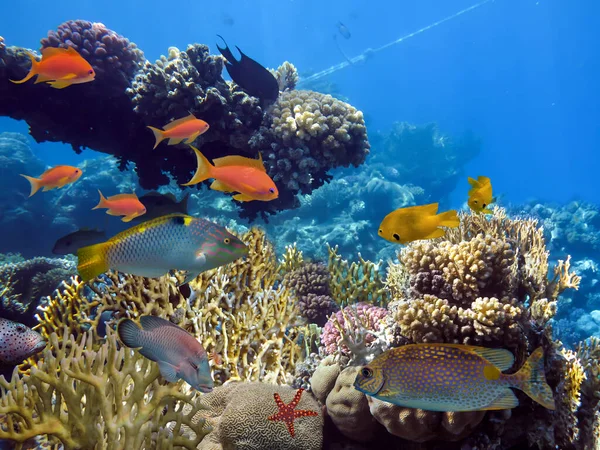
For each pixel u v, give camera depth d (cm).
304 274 151
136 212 119
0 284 191
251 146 183
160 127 189
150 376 67
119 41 200
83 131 213
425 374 51
